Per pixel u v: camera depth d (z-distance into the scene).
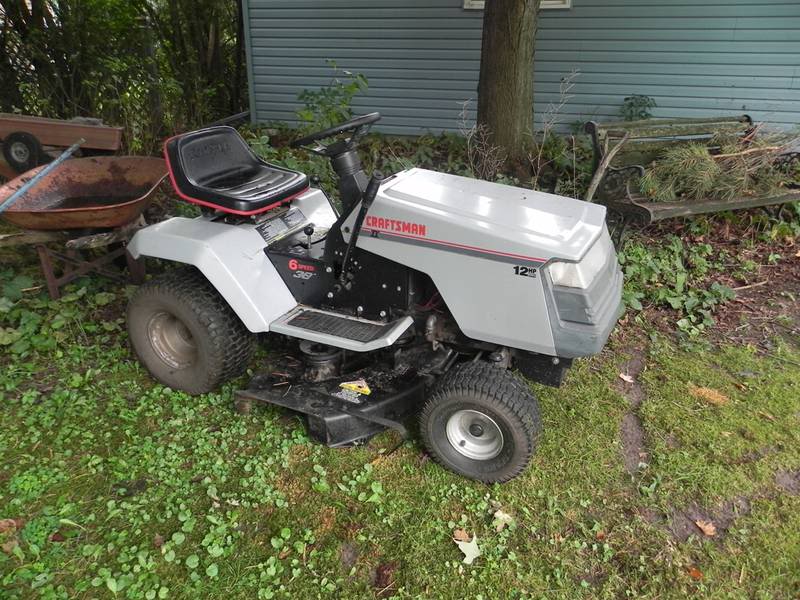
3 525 2.52
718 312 4.56
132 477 2.79
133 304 3.30
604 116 7.93
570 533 2.62
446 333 3.04
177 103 7.52
